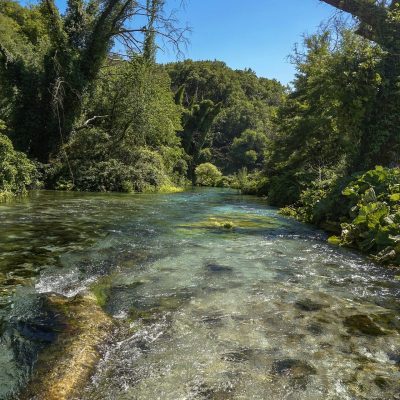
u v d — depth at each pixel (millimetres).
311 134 19062
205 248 7340
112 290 5008
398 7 13953
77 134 22375
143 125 24469
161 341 3676
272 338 3781
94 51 21938
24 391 2842
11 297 4539
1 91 19781
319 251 7516
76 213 11180
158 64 28594
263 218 11945
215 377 3098
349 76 13125
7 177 14766
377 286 5445
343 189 10578
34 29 30312
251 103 75812
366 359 3451
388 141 13398
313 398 2869
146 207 13531
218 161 61844
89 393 2883
